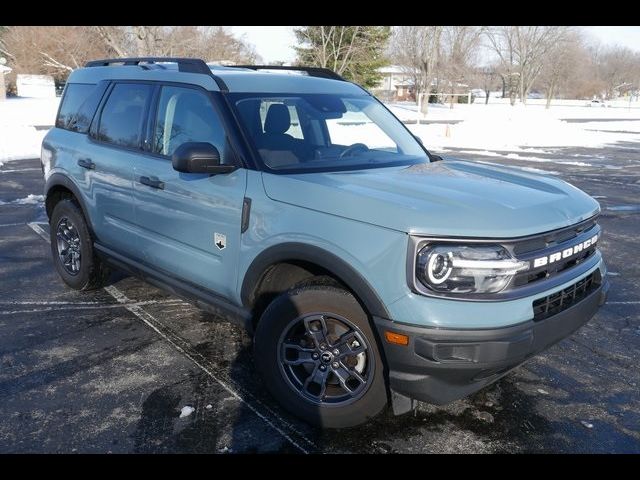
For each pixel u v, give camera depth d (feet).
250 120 12.17
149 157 13.79
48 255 21.59
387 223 9.34
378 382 10.08
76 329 15.14
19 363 13.24
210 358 13.62
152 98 14.17
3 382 12.37
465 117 131.34
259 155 11.62
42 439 10.44
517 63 214.69
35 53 150.00
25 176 38.81
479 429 11.00
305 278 11.55
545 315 9.68
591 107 222.28
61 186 17.46
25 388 12.14
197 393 12.05
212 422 11.03
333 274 10.21
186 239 12.71
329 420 10.62
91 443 10.36
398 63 172.45
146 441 10.43
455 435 10.79
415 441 10.58
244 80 13.12
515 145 70.69
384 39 119.55
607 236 26.02
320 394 10.69
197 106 12.91
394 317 9.27
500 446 10.51
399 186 10.50
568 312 10.03
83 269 16.96
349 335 10.31
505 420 11.32
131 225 14.49
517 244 9.32
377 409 10.32
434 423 11.14
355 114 14.10
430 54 149.89
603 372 13.41
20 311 16.28
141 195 13.83
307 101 13.43
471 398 12.06
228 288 11.89
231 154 11.82
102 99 16.03
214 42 99.19
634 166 50.49
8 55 162.61
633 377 13.20
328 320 10.51
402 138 14.56
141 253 14.33
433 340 8.99
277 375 11.00
